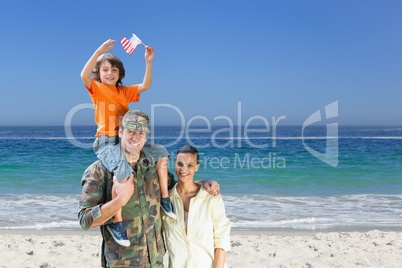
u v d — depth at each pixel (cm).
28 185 1528
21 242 743
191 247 337
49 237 791
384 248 708
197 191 352
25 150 2752
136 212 312
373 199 1270
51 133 8500
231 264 626
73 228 893
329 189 1484
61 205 1140
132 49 436
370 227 914
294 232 860
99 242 755
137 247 310
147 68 435
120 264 309
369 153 2761
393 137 5638
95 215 294
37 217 994
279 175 1797
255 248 711
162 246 329
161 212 343
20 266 605
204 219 340
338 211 1080
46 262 624
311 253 680
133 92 438
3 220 960
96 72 432
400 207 1138
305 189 1478
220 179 1686
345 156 2580
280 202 1205
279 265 620
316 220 977
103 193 312
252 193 1380
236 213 1048
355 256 658
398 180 1694
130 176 301
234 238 789
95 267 613
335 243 743
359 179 1712
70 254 670
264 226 915
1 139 4756
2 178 1681
